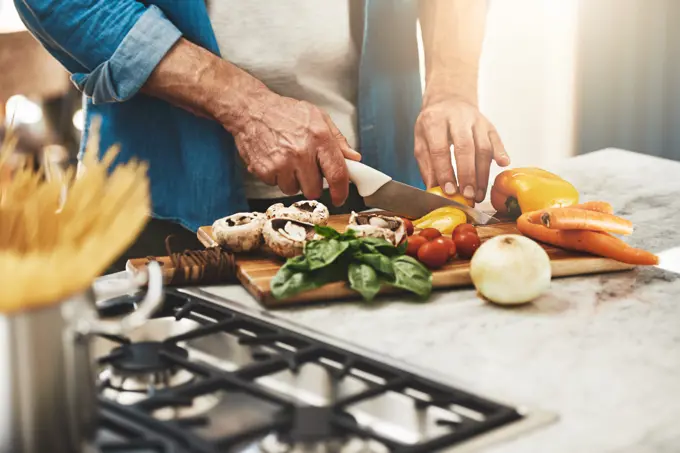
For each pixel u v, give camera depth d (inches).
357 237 49.7
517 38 127.3
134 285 29.9
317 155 59.9
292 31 67.8
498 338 42.9
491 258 46.4
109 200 28.9
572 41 124.6
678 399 36.3
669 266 54.6
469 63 69.6
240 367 38.6
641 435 33.3
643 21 119.6
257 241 51.9
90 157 30.3
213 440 31.0
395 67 71.9
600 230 52.3
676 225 63.0
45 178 32.5
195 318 43.8
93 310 31.2
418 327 44.4
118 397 36.1
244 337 40.4
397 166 74.8
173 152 67.4
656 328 44.2
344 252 48.0
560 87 127.5
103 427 32.1
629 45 121.5
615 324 44.8
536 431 33.3
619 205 67.8
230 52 67.6
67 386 28.9
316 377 38.1
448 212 59.4
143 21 60.8
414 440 34.1
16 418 28.3
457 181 66.6
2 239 28.3
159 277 29.5
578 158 81.9
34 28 63.3
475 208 66.7
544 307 47.2
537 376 38.5
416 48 73.1
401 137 74.3
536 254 46.5
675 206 67.5
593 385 37.7
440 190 65.7
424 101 69.7
